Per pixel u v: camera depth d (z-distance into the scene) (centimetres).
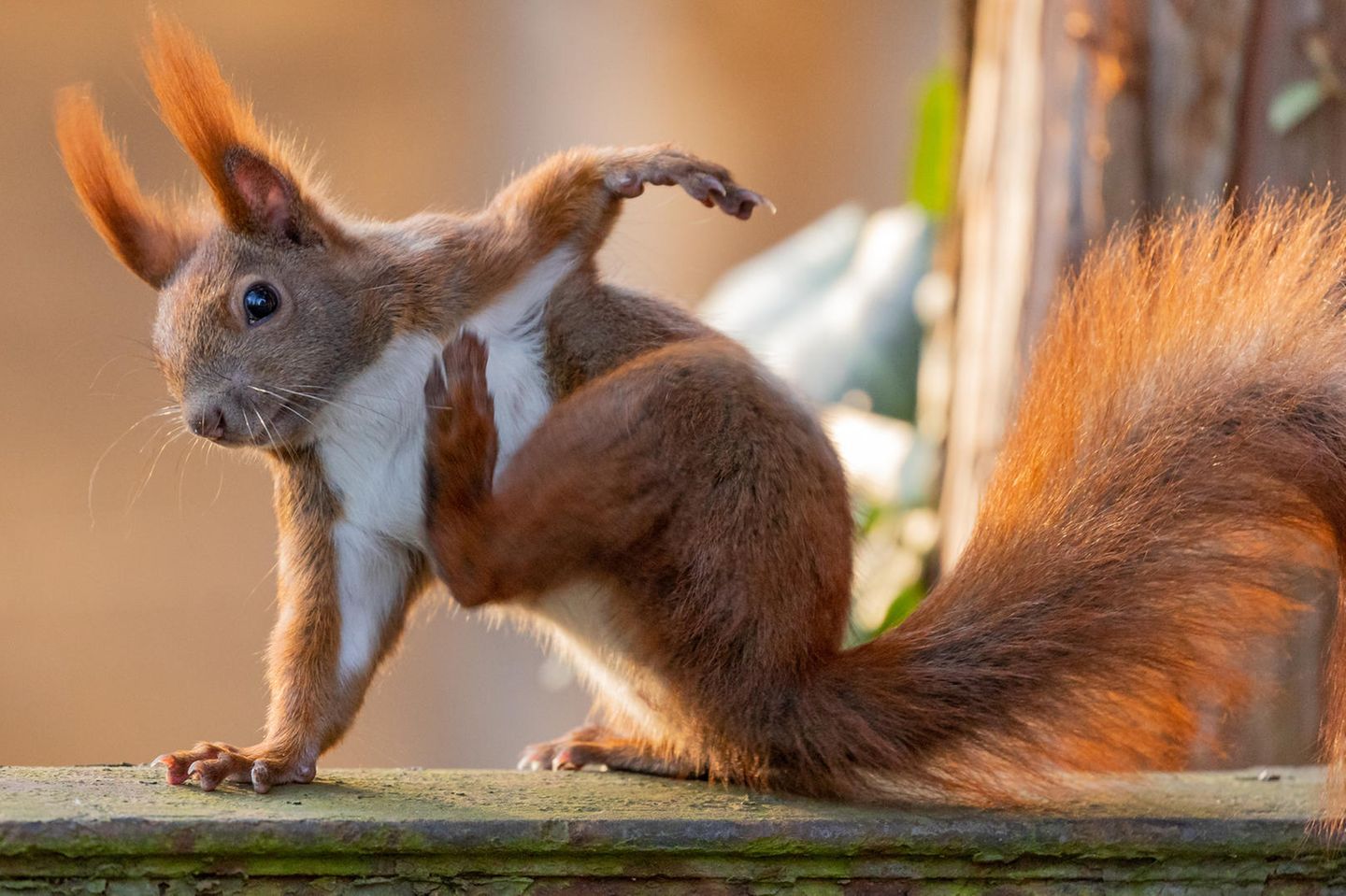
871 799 346
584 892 340
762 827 341
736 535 345
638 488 345
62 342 605
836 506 347
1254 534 346
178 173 602
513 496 345
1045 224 363
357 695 348
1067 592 346
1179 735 346
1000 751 346
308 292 348
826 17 718
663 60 703
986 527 348
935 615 347
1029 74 364
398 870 339
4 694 604
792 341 386
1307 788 348
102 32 602
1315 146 359
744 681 346
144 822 338
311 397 347
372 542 348
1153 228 352
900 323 384
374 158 659
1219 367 347
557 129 688
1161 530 346
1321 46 359
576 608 348
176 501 617
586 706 679
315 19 642
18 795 341
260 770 344
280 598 348
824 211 729
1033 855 342
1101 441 347
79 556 610
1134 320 348
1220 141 360
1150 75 361
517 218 349
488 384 348
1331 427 346
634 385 346
